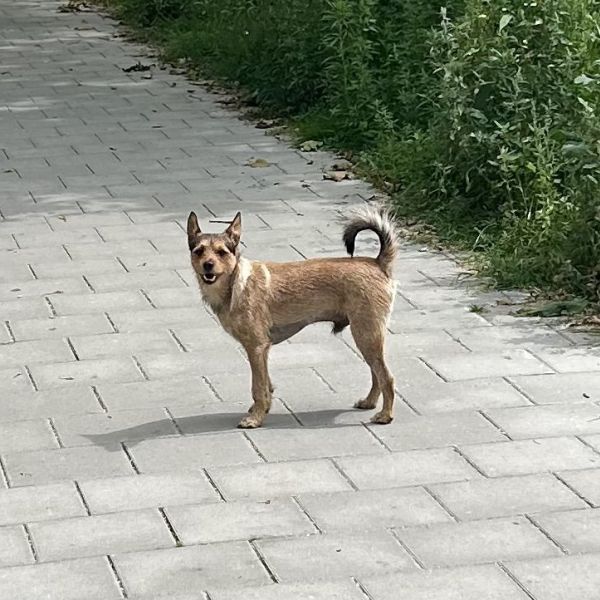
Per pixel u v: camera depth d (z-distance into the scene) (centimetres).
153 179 769
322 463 504
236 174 776
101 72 1060
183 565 455
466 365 565
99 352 577
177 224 704
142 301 620
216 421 529
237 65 993
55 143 839
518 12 715
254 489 490
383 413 527
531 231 651
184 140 845
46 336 590
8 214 720
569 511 479
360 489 490
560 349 577
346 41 856
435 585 447
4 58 1127
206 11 1142
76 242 682
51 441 518
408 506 481
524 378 555
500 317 605
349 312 523
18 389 551
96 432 523
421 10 831
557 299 617
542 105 698
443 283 638
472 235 684
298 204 729
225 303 521
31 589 447
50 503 484
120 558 459
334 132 830
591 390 546
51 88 1002
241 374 561
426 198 715
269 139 847
